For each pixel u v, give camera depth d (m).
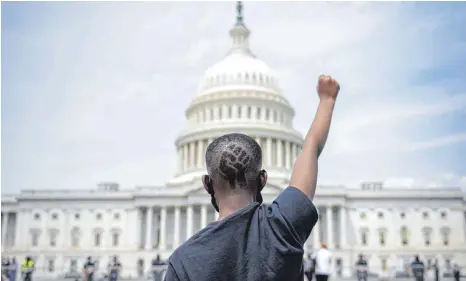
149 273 89.44
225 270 3.79
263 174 4.46
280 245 3.75
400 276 106.06
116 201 127.19
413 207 123.56
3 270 53.38
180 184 129.00
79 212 127.06
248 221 3.94
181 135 137.25
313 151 4.13
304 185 3.96
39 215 127.00
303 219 3.83
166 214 123.50
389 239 122.31
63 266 122.62
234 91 138.25
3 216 133.88
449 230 121.88
